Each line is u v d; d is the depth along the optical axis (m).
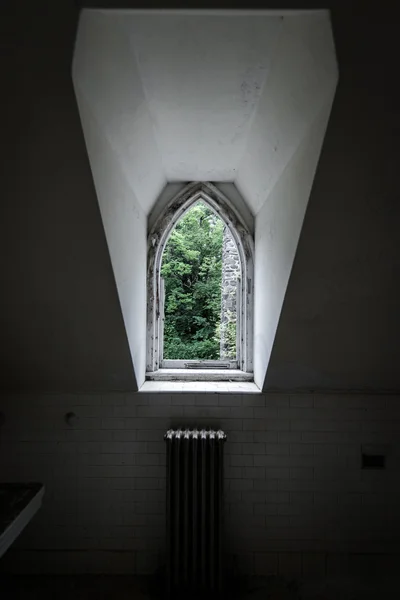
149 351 3.14
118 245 2.16
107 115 1.77
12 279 2.11
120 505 2.74
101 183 1.81
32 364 2.62
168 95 1.97
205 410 2.78
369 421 2.76
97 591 2.56
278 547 2.73
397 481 2.74
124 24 1.51
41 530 2.73
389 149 1.64
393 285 2.14
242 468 2.76
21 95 1.47
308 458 2.76
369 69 1.41
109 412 2.77
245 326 3.17
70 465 2.75
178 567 2.49
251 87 1.89
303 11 1.34
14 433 2.76
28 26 1.32
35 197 1.77
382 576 2.68
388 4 1.28
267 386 2.75
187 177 2.98
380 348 2.48
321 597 2.52
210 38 1.60
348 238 1.95
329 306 2.27
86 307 2.25
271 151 2.24
